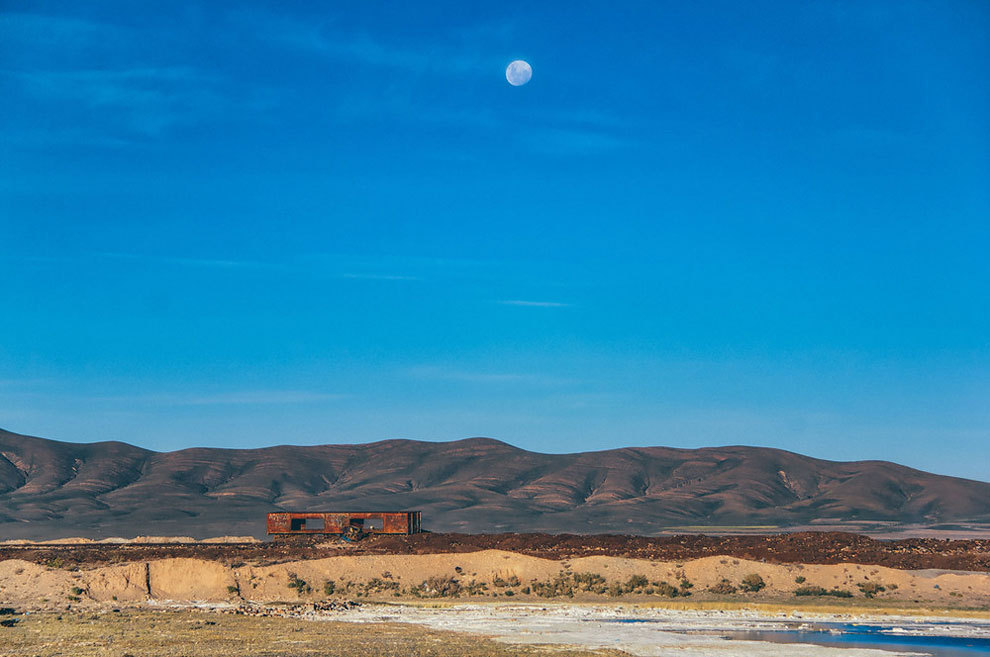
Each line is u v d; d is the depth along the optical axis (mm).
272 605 125875
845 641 93438
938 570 127062
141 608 123688
